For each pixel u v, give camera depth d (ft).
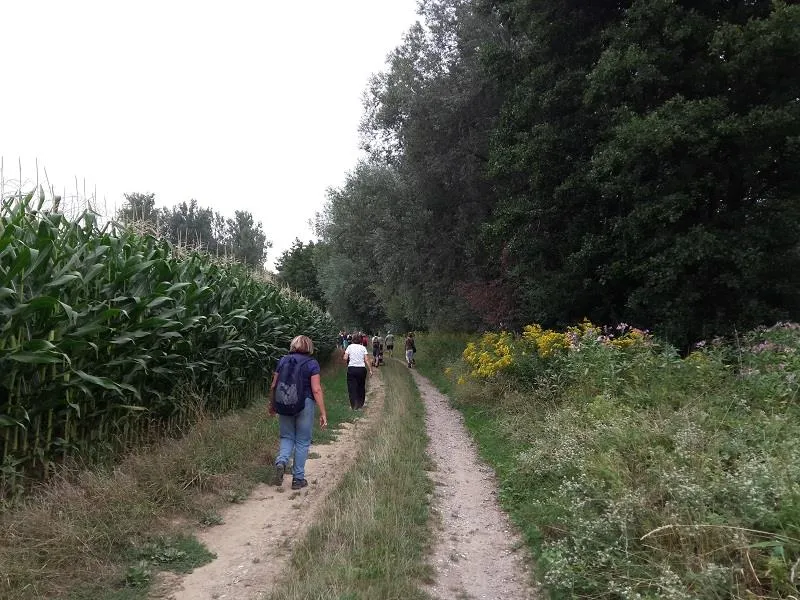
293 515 15.51
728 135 27.53
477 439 26.89
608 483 12.98
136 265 17.49
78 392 15.44
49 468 14.76
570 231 39.06
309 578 10.84
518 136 39.93
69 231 16.22
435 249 64.39
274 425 25.17
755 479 10.48
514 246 42.60
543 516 14.21
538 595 11.21
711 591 8.54
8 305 13.47
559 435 18.13
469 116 56.08
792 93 28.84
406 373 69.36
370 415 33.78
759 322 28.86
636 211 31.22
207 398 24.45
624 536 10.23
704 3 31.55
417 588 10.98
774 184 31.30
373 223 72.59
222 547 13.26
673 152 29.68
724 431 14.83
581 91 36.60
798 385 18.12
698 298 30.60
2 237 13.08
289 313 45.37
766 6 30.17
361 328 151.53
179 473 16.43
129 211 24.00
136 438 18.62
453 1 58.70
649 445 14.51
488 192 57.31
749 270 28.09
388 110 61.77
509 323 52.90
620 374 23.86
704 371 21.22
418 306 82.99
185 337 21.48
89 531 11.98
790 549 9.00
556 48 39.70
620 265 34.06
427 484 18.51
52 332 14.33
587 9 37.78
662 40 31.48
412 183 62.69
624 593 8.86
